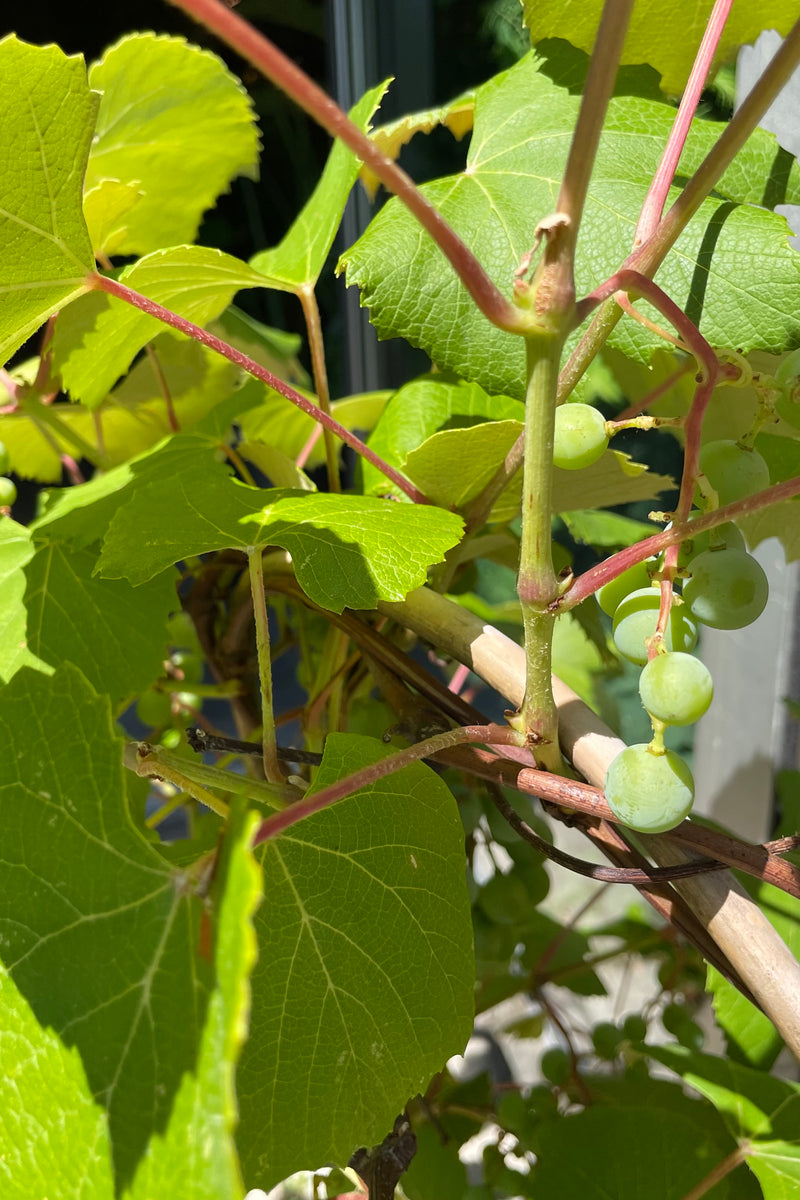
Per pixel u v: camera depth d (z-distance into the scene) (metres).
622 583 0.27
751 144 0.32
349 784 0.23
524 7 0.35
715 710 0.57
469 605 0.54
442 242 0.19
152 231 0.48
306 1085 0.27
